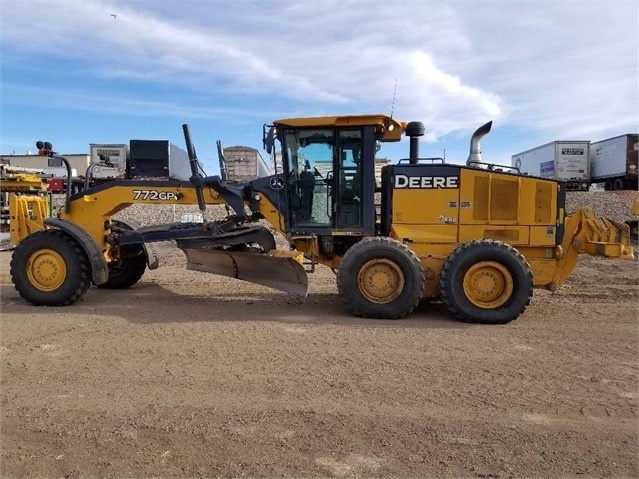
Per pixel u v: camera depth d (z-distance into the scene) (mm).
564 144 32562
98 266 8398
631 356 6020
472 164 8641
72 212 9133
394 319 7684
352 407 4555
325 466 3637
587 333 6977
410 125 8602
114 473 3557
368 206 8289
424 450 3854
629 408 4602
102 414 4402
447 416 4398
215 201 8742
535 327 7293
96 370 5438
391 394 4844
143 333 6801
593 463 3709
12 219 9766
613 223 7918
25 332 6820
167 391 4887
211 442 3947
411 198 8164
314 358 5836
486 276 7520
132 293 9516
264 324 7293
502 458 3762
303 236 8391
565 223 8188
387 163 8781
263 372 5387
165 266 13016
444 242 8062
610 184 32312
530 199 8109
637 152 29672
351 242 8562
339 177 8320
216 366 5559
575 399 4781
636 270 12586
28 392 4859
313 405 4586
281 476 3516
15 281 8352
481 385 5086
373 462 3689
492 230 8117
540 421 4336
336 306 8555
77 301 8609
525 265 7453
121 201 9023
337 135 8242
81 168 36781
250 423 4246
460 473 3570
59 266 8305
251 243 8664
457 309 7496
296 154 8375
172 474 3541
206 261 9375
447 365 5652
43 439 4000
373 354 5992
